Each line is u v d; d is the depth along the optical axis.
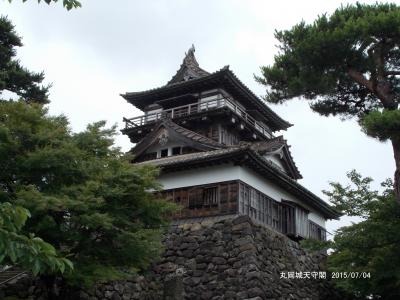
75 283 12.34
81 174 12.96
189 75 34.16
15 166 12.62
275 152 27.20
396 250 16.56
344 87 18.70
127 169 13.88
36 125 13.53
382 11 17.14
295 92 18.61
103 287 17.23
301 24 18.06
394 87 17.98
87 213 12.00
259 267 19.31
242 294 18.53
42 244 4.97
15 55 24.59
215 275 19.58
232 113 29.41
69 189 12.14
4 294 14.66
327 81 17.44
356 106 19.38
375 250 17.34
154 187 14.17
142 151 27.09
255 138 32.53
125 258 13.36
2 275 16.33
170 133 26.17
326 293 24.12
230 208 20.88
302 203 26.92
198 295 19.52
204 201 21.73
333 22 17.70
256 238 20.08
